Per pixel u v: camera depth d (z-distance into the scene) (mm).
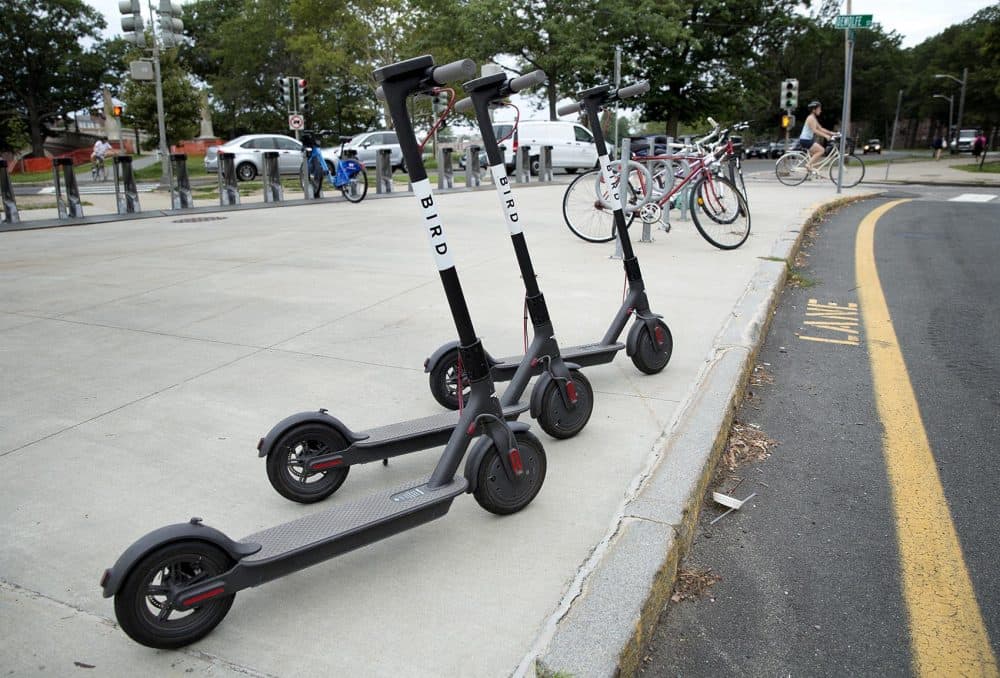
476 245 8430
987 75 42031
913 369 4387
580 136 24938
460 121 37594
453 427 3068
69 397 3885
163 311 5645
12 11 62688
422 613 2172
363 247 8477
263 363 4398
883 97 80938
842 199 12609
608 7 31766
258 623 2143
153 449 3264
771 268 6520
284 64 57250
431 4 35188
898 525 2775
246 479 2996
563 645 1948
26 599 2246
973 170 26703
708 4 35375
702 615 2293
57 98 67000
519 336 4875
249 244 8844
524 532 2590
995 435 3498
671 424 3426
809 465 3256
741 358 4129
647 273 6578
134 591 1918
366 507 2385
